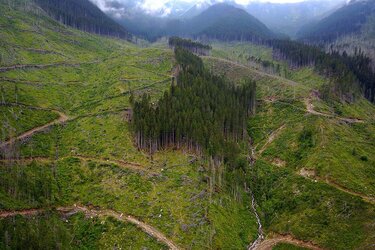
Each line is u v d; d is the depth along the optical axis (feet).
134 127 530.68
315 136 555.28
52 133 563.89
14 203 376.68
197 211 414.00
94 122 595.47
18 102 594.24
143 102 576.20
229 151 529.86
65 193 438.81
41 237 333.21
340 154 508.94
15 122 540.11
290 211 458.50
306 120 606.96
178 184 451.53
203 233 388.37
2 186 389.80
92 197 434.71
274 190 504.02
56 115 613.11
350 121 631.56
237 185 490.49
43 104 630.33
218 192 460.96
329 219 421.59
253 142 629.51
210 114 580.71
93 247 375.04
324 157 499.92
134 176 463.01
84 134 565.12
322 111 642.22
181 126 529.04
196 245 374.02
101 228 391.86
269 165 554.05
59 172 472.44
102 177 465.88
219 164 502.79
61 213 406.41
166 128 521.24
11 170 421.18
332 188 453.99
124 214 409.28
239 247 399.85
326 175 474.08
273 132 628.69
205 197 438.40
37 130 549.95
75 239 382.01
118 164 488.85
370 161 508.94
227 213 438.40
